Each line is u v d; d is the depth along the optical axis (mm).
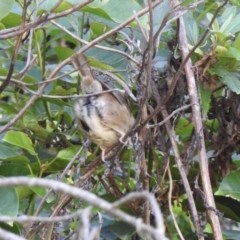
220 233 5453
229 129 6207
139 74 5676
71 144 6707
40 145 6738
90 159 6312
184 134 6648
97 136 5746
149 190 6562
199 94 5875
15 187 5879
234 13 6090
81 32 6656
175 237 7625
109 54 6871
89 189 5973
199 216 6309
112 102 5793
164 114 5883
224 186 5918
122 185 6777
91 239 3145
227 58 5957
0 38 5293
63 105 6582
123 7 6098
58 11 5961
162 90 5988
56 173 6340
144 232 3219
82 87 5805
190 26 6113
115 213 3078
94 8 5836
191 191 6027
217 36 5762
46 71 6941
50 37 7457
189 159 5820
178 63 5973
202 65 5871
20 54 7270
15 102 7023
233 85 5766
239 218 6652
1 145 6402
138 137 5676
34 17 5715
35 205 7008
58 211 5730
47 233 5793
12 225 5535
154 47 5668
